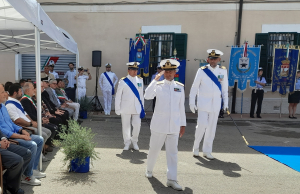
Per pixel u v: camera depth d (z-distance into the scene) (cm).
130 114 574
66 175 427
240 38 1055
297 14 1034
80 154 427
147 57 1038
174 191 380
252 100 986
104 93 993
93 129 770
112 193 368
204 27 1061
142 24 1075
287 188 401
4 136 364
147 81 1094
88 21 1082
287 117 998
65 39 645
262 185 410
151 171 427
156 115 399
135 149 584
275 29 1042
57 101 692
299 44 1043
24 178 388
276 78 979
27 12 358
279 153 576
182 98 402
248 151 593
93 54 1040
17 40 675
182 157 541
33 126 463
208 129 530
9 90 436
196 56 1074
